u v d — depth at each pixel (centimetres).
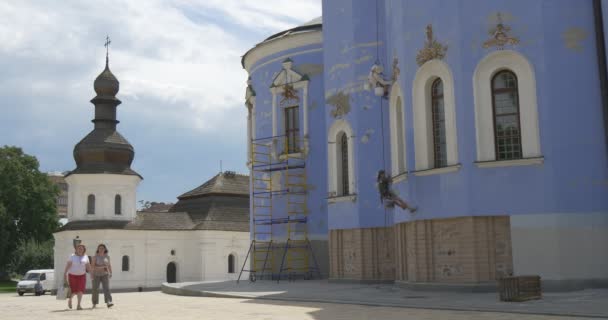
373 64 3133
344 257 3209
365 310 1817
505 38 2308
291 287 2931
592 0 2266
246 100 4334
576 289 2188
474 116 2333
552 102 2250
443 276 2388
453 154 2373
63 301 2853
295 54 3941
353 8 3209
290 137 3959
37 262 10044
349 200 3184
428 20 2473
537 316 1559
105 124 6969
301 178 3828
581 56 2256
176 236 6781
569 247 2209
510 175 2281
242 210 7194
